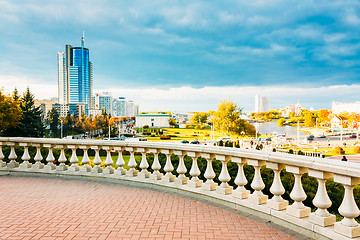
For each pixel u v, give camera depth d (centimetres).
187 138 12812
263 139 11831
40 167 1011
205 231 492
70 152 4003
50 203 659
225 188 650
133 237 468
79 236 472
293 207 499
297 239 457
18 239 459
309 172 470
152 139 12288
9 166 1033
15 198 703
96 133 14450
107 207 627
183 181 758
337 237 417
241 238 464
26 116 5812
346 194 419
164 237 468
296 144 9650
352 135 12638
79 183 877
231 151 621
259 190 583
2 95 5403
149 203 658
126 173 885
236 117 9669
